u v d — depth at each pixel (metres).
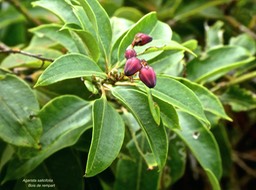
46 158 0.33
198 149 0.33
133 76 0.27
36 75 0.34
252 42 0.44
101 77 0.27
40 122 0.29
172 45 0.27
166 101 0.26
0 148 0.34
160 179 0.36
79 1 0.28
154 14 0.29
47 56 0.34
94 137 0.25
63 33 0.33
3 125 0.28
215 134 0.41
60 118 0.30
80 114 0.30
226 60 0.38
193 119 0.34
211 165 0.33
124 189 0.34
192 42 0.32
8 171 0.31
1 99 0.29
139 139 0.33
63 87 0.33
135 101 0.27
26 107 0.29
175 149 0.36
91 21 0.28
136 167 0.34
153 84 0.25
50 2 0.30
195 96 0.27
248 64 0.42
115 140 0.25
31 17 0.45
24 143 0.28
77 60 0.26
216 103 0.30
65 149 0.33
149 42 0.26
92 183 0.36
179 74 0.35
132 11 0.42
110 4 0.45
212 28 0.44
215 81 0.43
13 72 0.34
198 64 0.38
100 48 0.29
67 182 0.33
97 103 0.26
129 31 0.28
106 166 0.25
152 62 0.31
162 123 0.26
